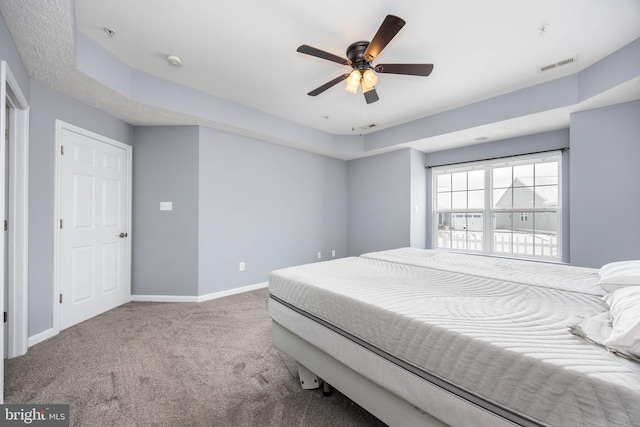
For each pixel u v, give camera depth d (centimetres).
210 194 343
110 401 149
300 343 160
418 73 212
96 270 280
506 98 301
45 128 227
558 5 177
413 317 102
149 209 328
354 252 502
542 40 212
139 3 177
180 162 330
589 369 67
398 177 438
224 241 356
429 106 339
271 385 165
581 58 235
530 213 363
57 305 236
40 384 163
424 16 186
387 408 112
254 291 375
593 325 95
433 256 248
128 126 319
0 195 142
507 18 188
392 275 175
